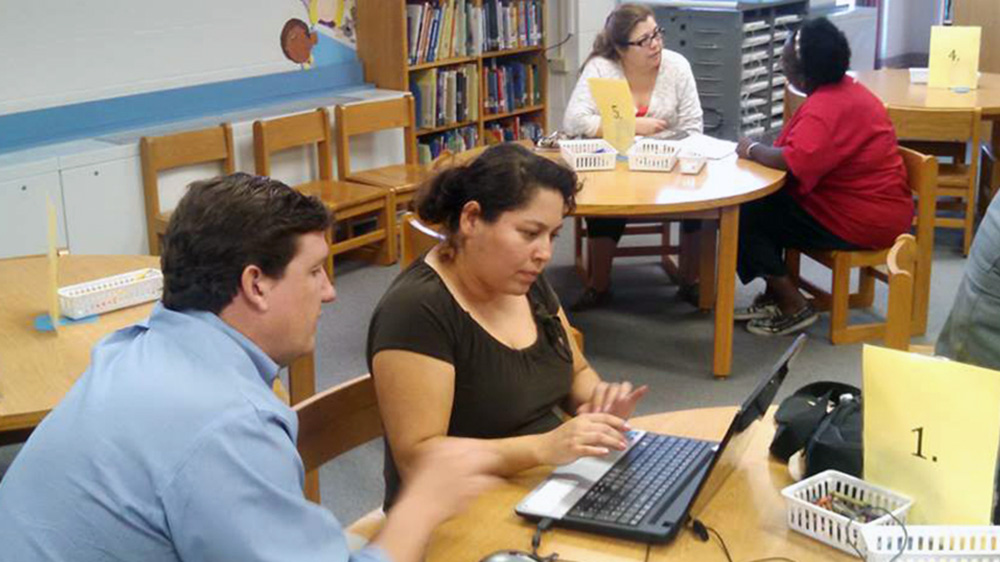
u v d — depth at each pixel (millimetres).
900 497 1465
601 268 4516
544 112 6305
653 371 3867
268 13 5121
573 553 1463
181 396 1231
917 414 1440
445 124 5672
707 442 1748
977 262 1841
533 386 1875
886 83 5508
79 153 4195
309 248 1334
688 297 4551
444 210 1812
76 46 4434
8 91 4254
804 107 3906
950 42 5254
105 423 1229
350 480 3137
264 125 4699
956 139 4727
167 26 4730
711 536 1495
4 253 4020
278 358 1365
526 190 1738
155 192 4402
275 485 1230
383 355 1755
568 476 1635
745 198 3514
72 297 2521
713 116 6242
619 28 4426
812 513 1467
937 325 4160
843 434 1602
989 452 1383
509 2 5914
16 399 2100
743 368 3871
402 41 5367
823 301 4355
